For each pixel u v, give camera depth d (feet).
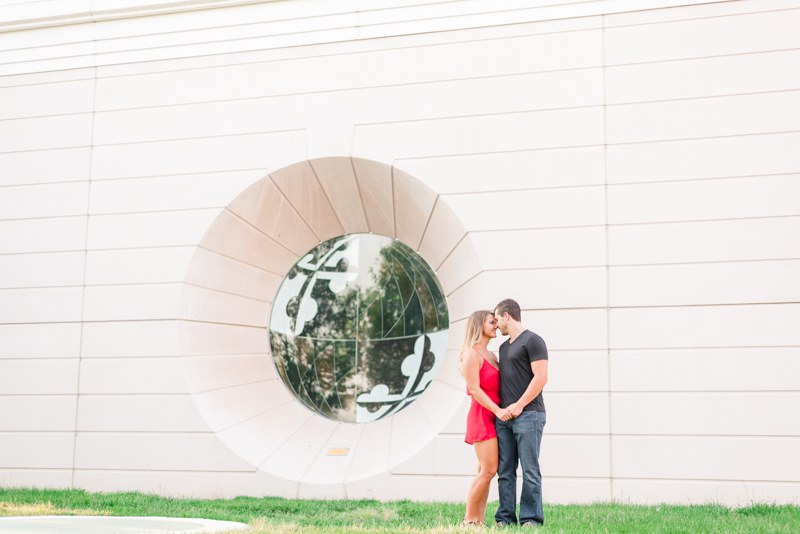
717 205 27.04
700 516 21.54
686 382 26.27
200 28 32.71
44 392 31.50
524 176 28.71
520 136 28.96
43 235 32.81
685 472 25.75
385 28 30.81
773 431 25.40
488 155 29.14
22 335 32.19
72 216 32.71
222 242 31.91
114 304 31.60
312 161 30.94
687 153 27.55
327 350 34.88
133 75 33.12
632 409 26.48
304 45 31.58
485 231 28.71
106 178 32.68
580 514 22.00
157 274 31.45
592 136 28.37
